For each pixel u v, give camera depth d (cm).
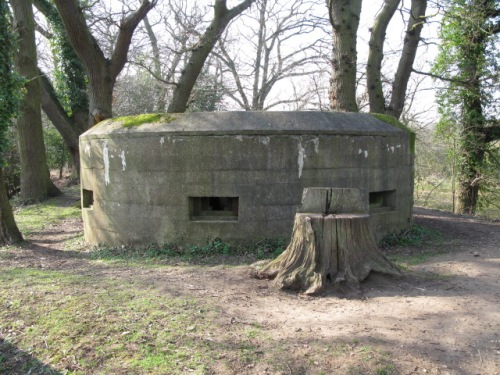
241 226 692
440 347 354
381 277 512
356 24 1023
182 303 451
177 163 695
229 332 383
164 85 1848
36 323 412
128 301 456
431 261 644
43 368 346
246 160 682
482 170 1494
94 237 812
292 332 383
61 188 1803
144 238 732
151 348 359
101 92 1138
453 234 878
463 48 1465
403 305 443
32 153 1510
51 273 581
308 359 339
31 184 1512
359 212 516
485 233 893
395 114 1266
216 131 678
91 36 1097
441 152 1728
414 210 1335
